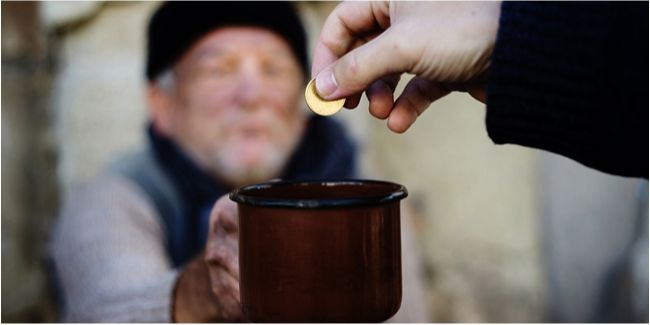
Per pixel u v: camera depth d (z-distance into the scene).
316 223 0.74
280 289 0.75
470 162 2.12
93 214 1.79
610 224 2.17
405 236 1.97
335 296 0.74
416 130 2.12
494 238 2.13
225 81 1.88
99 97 1.93
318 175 1.94
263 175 1.90
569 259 2.17
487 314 2.14
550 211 2.15
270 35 1.89
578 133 0.75
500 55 0.74
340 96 0.82
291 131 1.93
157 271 1.65
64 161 1.93
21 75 1.90
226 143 1.88
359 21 0.94
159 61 1.90
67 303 1.74
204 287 1.14
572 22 0.73
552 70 0.74
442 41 0.78
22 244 1.93
